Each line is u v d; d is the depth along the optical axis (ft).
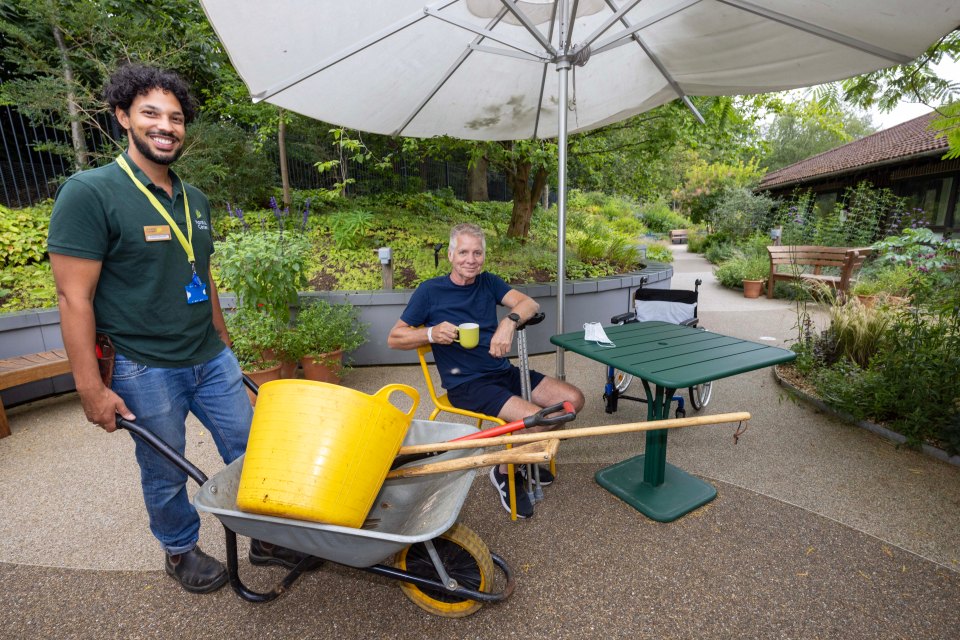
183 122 5.17
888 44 7.35
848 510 7.81
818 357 13.94
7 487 8.86
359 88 9.59
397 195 31.07
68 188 4.53
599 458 9.68
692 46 9.11
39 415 12.18
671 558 6.78
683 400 11.76
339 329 13.65
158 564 6.85
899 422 10.00
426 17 8.36
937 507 7.82
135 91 4.79
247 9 6.76
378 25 7.92
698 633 5.56
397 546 4.45
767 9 7.31
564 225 9.58
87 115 19.97
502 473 8.62
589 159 22.35
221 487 4.76
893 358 10.78
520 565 6.68
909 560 6.67
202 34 21.49
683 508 7.76
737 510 7.88
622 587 6.26
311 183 30.48
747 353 7.73
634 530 7.41
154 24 21.79
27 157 23.09
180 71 22.79
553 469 8.99
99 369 4.96
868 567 6.56
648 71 10.37
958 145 9.45
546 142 19.61
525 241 23.66
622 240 24.38
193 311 5.67
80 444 10.55
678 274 37.58
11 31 17.87
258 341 12.39
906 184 34.91
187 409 5.96
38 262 17.28
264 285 12.60
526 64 10.12
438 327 7.47
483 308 8.46
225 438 6.32
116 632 5.69
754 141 21.94
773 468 9.16
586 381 14.16
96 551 7.13
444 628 5.68
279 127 23.18
